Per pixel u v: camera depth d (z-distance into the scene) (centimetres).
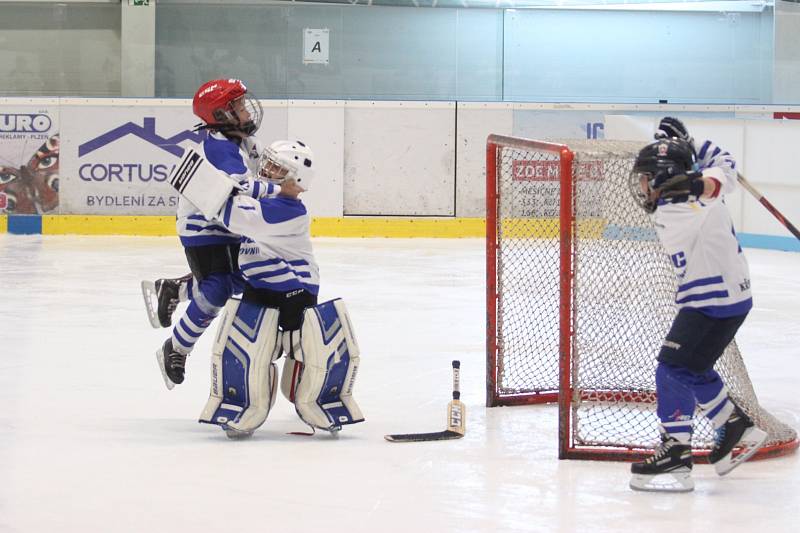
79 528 838
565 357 1056
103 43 3662
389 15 3678
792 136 3088
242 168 1116
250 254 1124
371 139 3434
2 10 3616
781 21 3656
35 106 3378
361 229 3441
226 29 3619
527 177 1991
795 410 1279
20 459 1038
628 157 1080
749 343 1739
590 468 1030
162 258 2834
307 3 3603
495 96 3738
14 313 1944
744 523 869
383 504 904
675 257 972
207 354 1605
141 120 3391
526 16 3706
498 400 1305
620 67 3744
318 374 1116
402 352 1628
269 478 978
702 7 3700
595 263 1492
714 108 3459
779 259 2953
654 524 863
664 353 973
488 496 931
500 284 1316
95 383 1397
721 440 986
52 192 3394
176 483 960
